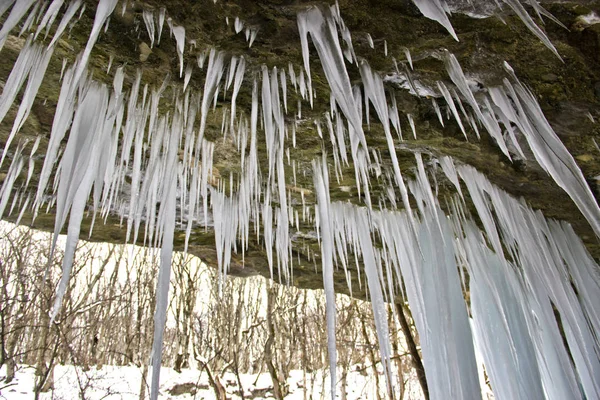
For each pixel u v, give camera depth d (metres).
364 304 14.27
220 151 3.49
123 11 2.01
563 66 2.27
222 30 2.14
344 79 1.99
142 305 13.82
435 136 3.02
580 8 1.93
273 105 2.38
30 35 2.10
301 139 3.21
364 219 4.26
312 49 2.26
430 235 3.97
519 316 3.98
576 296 4.04
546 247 3.62
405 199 2.57
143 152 3.45
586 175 3.15
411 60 2.31
